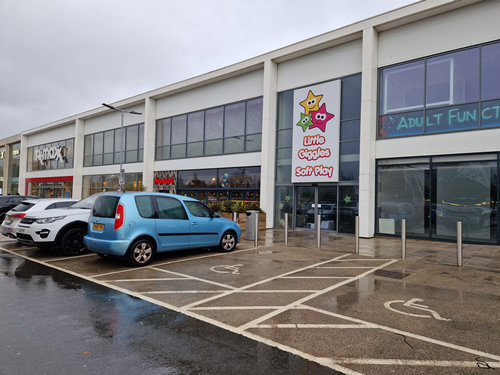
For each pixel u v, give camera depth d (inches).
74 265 301.0
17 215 365.1
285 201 631.8
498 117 426.9
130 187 899.4
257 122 676.1
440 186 466.9
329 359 132.3
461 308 192.2
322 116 577.0
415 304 198.8
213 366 126.1
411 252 378.0
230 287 233.3
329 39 556.7
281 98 645.3
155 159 877.2
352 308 191.5
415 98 491.8
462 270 288.0
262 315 179.6
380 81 525.0
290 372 122.3
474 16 450.0
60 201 403.2
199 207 350.9
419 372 123.0
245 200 685.9
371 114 509.7
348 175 549.6
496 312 186.2
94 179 1065.5
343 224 550.9
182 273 272.8
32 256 343.9
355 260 331.0
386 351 139.4
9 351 135.9
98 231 294.7
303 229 603.5
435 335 155.6
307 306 194.4
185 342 146.3
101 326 162.9
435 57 479.2
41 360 128.9
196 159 778.2
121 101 938.1
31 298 205.3
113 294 215.2
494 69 434.0
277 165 644.7
